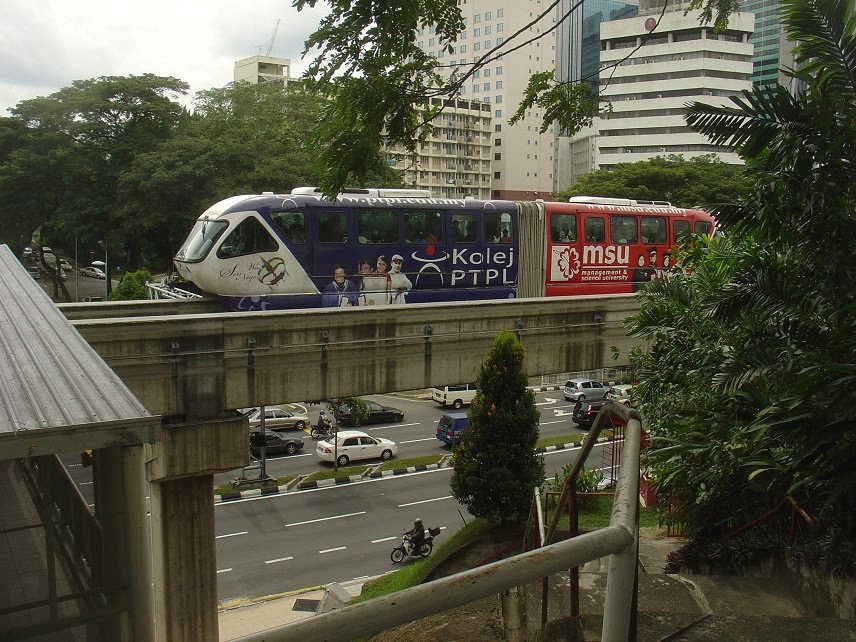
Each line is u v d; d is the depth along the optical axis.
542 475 14.86
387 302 18.39
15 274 9.71
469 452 14.90
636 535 2.36
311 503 25.66
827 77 5.62
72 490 7.25
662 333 9.88
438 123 73.69
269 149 38.38
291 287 17.33
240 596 18.95
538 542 6.87
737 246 8.66
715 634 4.13
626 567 2.30
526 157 77.25
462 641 7.04
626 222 22.14
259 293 17.00
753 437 5.86
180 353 12.45
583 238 21.33
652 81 67.88
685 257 11.54
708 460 7.53
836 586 5.45
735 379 6.50
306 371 13.87
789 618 4.33
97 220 41.38
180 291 18.50
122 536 6.22
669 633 4.18
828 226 5.74
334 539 22.66
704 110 5.89
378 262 18.23
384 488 27.27
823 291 6.00
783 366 6.14
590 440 3.60
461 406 40.53
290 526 23.64
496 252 19.80
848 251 5.75
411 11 6.48
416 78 7.11
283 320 13.44
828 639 4.08
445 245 19.08
